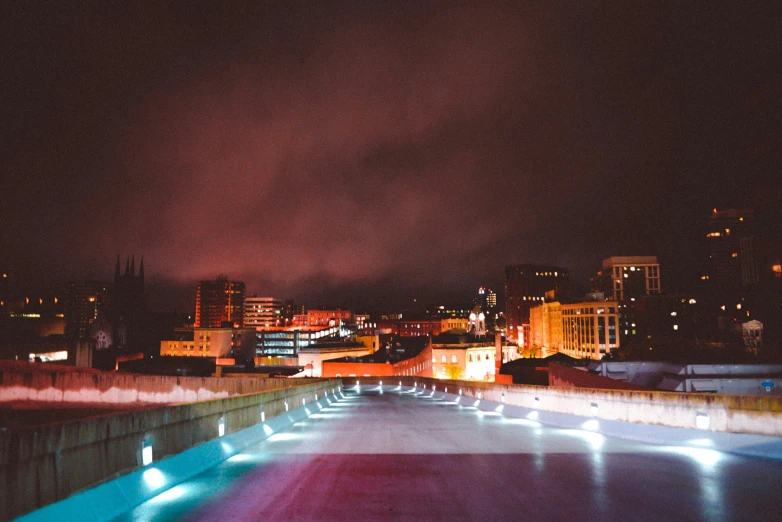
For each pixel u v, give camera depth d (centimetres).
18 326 10275
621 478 875
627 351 6125
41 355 6488
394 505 726
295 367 13600
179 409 950
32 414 3384
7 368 3519
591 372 4028
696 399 1195
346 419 2080
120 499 703
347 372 11744
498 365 9006
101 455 705
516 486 830
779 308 7238
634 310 17338
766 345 5300
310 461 1079
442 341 11894
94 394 3891
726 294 14900
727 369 3369
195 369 12638
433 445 1298
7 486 548
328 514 685
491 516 670
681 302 16562
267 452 1208
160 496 781
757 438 1060
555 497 757
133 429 788
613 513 674
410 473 942
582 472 930
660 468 955
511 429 1661
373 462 1060
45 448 605
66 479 633
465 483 856
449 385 3659
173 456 905
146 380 4378
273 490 817
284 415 1816
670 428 1255
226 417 1198
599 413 1530
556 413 1792
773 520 637
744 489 787
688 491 779
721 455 1084
